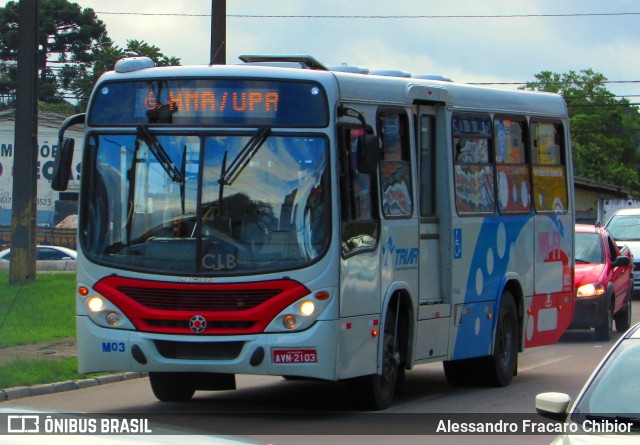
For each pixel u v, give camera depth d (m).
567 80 94.31
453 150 13.39
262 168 10.94
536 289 15.52
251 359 10.68
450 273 13.15
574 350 19.39
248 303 10.73
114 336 11.01
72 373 14.63
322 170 10.83
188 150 11.09
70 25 80.69
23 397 13.26
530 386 14.60
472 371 14.45
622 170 88.44
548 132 16.14
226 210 10.90
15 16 80.00
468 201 13.66
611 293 20.97
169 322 10.88
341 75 11.27
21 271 25.39
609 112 92.19
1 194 58.75
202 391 13.84
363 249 11.30
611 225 33.22
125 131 11.28
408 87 12.45
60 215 57.88
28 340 17.62
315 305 10.66
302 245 10.76
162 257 10.95
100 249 11.18
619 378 6.63
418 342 12.49
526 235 15.20
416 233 12.52
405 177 12.38
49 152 58.19
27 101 25.48
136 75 11.34
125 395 13.48
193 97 11.16
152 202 11.10
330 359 10.69
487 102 14.34
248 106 11.04
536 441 10.34
